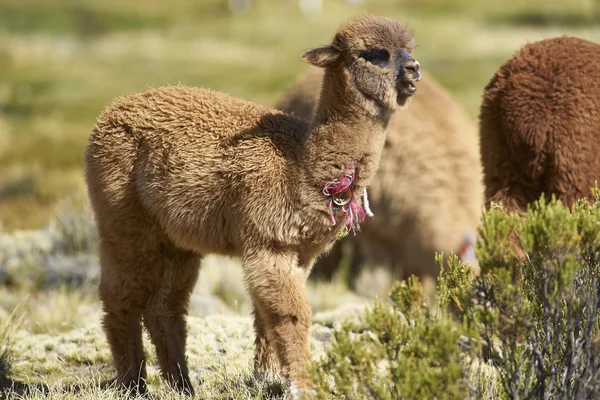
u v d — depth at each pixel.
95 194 22.78
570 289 16.44
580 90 24.73
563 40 26.05
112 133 22.47
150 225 22.33
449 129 38.12
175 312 22.81
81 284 38.62
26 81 122.19
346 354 16.06
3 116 99.12
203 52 148.25
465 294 17.03
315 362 16.64
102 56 144.25
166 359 22.38
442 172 37.22
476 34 161.50
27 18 191.25
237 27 179.50
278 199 20.33
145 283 22.58
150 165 21.89
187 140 21.53
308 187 20.22
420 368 15.27
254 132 21.02
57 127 89.38
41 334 29.52
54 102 107.31
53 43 154.62
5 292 36.56
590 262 17.39
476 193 37.62
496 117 26.11
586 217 17.23
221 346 26.64
